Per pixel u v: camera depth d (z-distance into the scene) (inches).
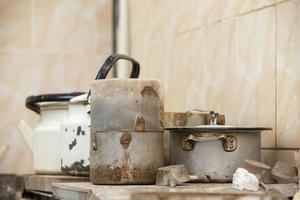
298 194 45.7
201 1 74.0
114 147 50.7
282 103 57.5
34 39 98.5
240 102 64.6
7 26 97.9
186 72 77.4
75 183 54.2
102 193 45.1
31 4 98.5
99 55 100.4
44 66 98.7
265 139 59.7
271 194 40.8
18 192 84.4
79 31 99.8
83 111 61.4
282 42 57.8
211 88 70.8
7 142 97.0
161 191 41.0
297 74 55.6
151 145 51.3
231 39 67.0
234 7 66.6
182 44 78.7
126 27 95.6
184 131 51.7
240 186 46.5
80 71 99.7
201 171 51.0
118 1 97.0
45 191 64.5
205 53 72.6
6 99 97.5
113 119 50.8
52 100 66.2
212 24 71.2
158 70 85.7
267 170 50.4
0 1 97.8
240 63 64.9
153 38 87.4
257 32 62.0
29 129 74.9
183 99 78.0
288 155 56.4
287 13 57.2
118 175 50.4
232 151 50.8
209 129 50.3
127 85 50.8
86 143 60.7
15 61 98.0
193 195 36.8
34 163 69.4
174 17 81.0
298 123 55.2
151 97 51.4
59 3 99.3
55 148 66.4
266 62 60.2
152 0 87.7
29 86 98.1
